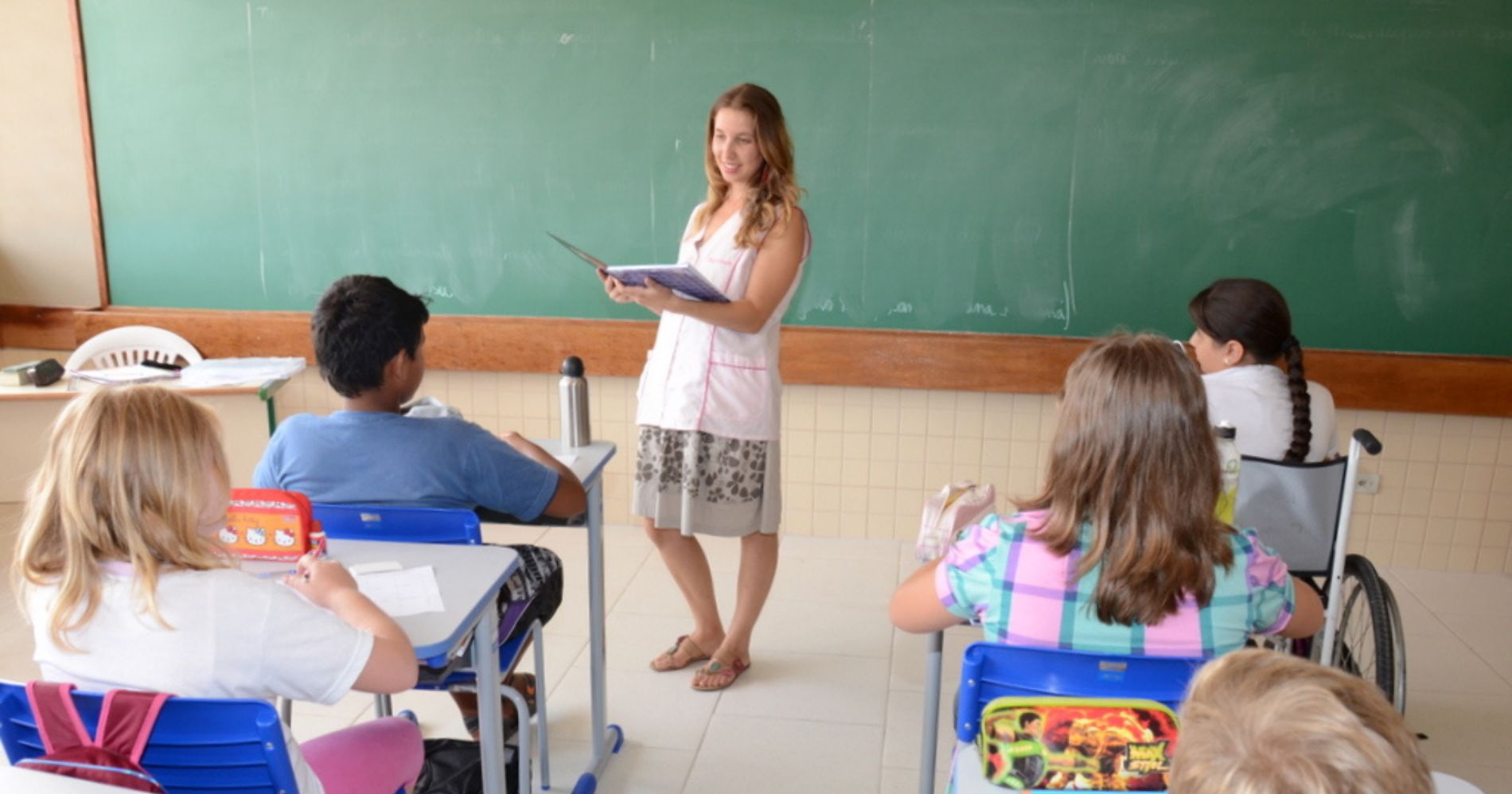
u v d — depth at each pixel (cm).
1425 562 360
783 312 266
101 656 128
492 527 392
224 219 380
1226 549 140
